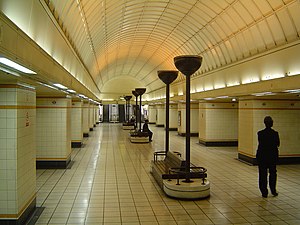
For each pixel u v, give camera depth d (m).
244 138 12.30
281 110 11.65
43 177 9.43
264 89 8.76
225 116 17.11
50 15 5.93
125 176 9.58
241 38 11.35
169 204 6.76
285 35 8.80
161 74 10.18
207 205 6.68
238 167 11.05
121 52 23.62
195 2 11.59
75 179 9.17
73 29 8.63
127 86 42.12
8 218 5.21
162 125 34.75
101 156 13.61
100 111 44.03
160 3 12.44
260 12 9.38
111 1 10.05
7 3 3.69
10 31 3.06
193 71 7.59
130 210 6.37
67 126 11.10
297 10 7.92
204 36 14.09
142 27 16.50
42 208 6.48
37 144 10.77
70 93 10.84
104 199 7.13
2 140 5.18
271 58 9.62
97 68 22.16
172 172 8.04
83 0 7.75
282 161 11.73
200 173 7.83
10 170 5.20
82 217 5.96
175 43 17.84
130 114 44.91
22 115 5.52
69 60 9.39
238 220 5.82
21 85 5.43
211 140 17.08
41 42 5.69
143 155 13.94
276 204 6.77
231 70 12.89
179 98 20.47
